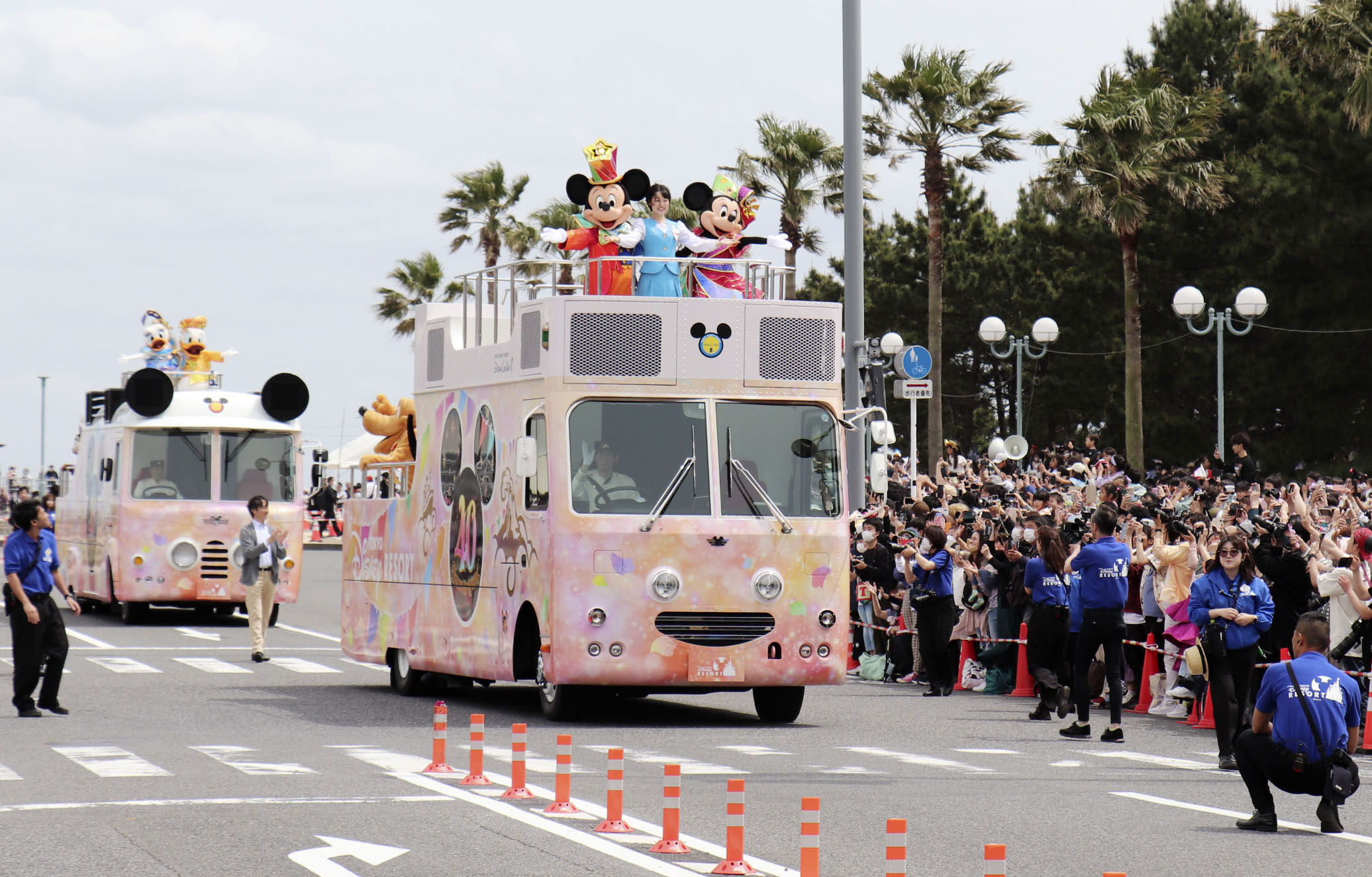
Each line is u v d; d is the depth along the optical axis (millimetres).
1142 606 22625
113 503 37625
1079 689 19609
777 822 13133
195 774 15492
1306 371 62906
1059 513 26922
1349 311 62219
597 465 19750
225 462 37531
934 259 57188
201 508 37188
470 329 23000
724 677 19688
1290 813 14266
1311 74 62531
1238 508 21703
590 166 21641
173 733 18859
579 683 19547
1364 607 18734
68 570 42750
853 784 15430
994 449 48844
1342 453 64062
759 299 20938
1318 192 62219
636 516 19672
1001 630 25078
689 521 19734
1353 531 21047
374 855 11461
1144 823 13500
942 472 38312
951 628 24906
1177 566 21375
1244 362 64688
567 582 19453
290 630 36281
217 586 37188
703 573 19703
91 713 20984
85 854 11469
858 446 29422
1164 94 55969
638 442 19875
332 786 14711
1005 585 25078
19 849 11656
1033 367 87062
